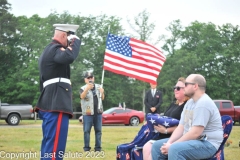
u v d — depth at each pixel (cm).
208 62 6694
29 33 6412
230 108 3303
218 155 619
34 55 6238
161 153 647
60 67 634
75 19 6588
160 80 6431
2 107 2756
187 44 6938
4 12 6372
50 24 6562
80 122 3019
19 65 6481
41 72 640
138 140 721
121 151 726
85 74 1055
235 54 6656
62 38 639
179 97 733
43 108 632
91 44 6612
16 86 6353
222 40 6694
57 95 629
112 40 1192
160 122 694
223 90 6606
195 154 595
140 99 6500
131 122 2998
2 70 6631
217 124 611
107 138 1512
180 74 6372
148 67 1200
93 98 1059
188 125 627
